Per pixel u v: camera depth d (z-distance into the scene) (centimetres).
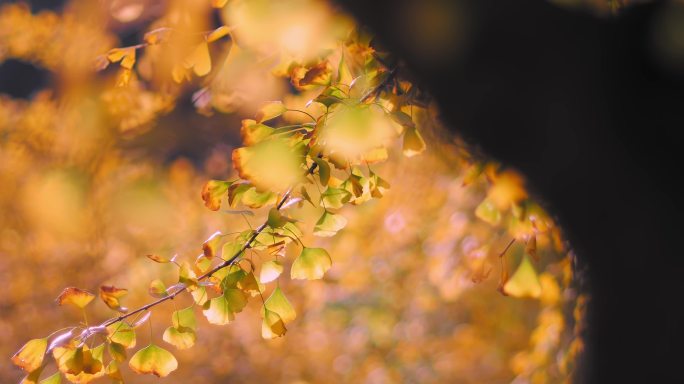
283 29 310
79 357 318
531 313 777
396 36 284
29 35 706
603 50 283
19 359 319
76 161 802
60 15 707
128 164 870
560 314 427
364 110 311
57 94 735
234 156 313
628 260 294
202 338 838
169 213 877
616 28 283
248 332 840
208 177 1078
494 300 775
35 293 845
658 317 296
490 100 285
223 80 340
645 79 284
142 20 335
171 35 323
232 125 977
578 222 294
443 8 281
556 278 437
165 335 325
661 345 297
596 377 303
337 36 316
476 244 440
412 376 779
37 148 806
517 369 500
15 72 962
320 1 308
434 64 284
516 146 287
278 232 324
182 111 874
